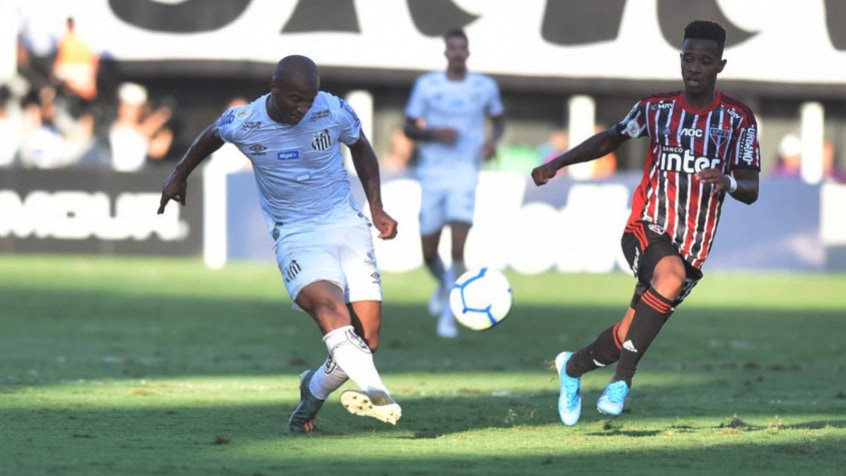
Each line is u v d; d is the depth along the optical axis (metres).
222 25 78.94
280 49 79.19
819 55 82.25
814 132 92.75
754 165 23.52
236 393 29.89
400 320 49.84
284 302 56.31
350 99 87.00
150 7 79.44
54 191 76.38
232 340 43.03
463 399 29.41
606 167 88.50
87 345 40.69
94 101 82.94
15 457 20.64
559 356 24.44
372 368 21.61
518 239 73.06
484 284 25.05
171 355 38.59
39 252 76.88
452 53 46.66
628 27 81.31
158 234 76.06
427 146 47.09
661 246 23.42
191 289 61.19
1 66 81.19
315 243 22.86
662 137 23.62
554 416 26.47
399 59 79.88
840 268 75.25
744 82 82.12
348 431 24.08
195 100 85.38
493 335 45.31
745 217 74.94
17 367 34.62
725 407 28.20
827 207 75.00
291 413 26.42
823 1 82.12
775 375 35.12
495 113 47.53
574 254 73.44
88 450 21.45
